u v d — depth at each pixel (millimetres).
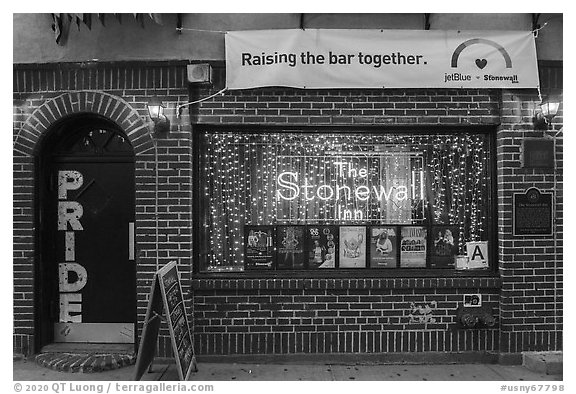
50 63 5824
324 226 6016
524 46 5816
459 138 6051
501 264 5871
